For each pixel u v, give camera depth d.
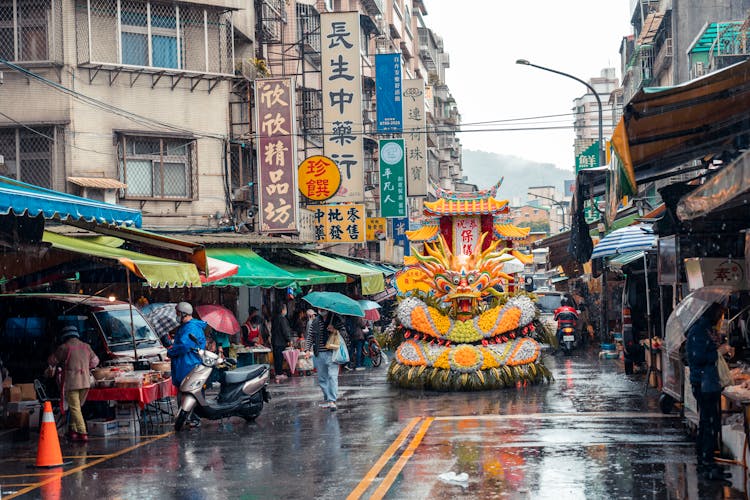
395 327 20.88
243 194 29.38
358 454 11.24
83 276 17.39
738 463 9.91
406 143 42.91
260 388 15.02
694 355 9.80
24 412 14.15
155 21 27.00
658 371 17.38
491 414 14.89
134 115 26.41
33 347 15.66
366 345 28.66
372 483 9.35
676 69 39.66
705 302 9.95
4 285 16.33
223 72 27.98
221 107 28.03
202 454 11.75
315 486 9.32
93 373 13.86
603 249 20.00
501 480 9.33
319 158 28.69
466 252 23.02
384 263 46.97
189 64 27.47
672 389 13.23
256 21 32.97
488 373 19.05
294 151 26.09
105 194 25.55
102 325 15.60
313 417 15.36
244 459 11.20
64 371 13.35
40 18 25.55
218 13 28.00
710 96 9.37
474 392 18.73
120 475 10.40
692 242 13.01
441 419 14.46
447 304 20.42
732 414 10.92
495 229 23.30
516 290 20.53
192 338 14.43
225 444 12.59
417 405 16.67
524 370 19.33
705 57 36.41
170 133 26.88
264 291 30.48
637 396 16.73
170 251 16.11
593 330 34.88
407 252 50.97
